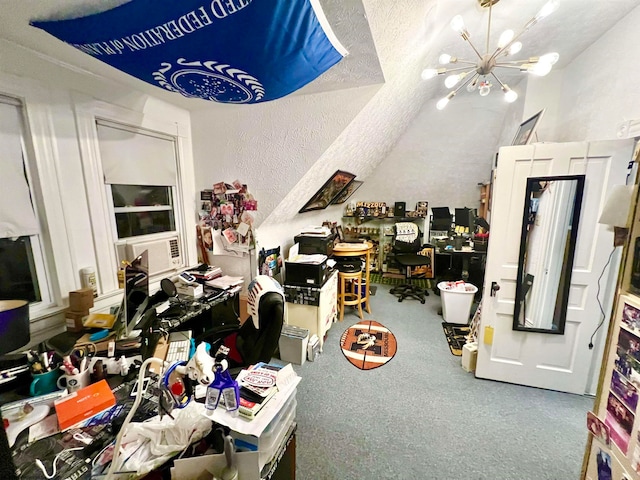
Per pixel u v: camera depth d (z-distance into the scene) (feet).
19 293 5.25
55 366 3.97
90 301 5.48
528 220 6.81
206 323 7.93
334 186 11.64
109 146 6.52
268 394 3.36
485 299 7.43
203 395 3.50
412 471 5.10
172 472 2.82
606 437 3.35
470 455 5.43
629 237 3.19
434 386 7.47
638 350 2.95
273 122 7.85
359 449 5.55
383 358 8.80
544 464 5.24
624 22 6.97
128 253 7.01
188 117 8.61
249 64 4.09
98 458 2.85
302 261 9.25
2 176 4.84
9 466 1.39
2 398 3.62
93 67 5.73
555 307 7.05
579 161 6.30
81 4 3.41
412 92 9.71
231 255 9.25
